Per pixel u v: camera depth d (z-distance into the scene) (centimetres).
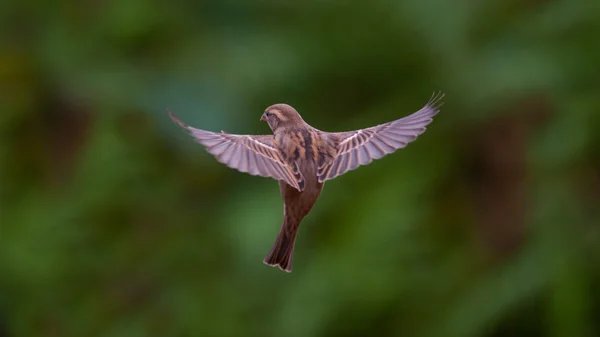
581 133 1140
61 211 1270
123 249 1257
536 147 1162
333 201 1169
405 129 662
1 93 1346
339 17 1243
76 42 1334
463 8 1221
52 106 1344
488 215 1188
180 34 1300
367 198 1155
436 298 1125
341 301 1116
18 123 1342
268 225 1168
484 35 1226
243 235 1173
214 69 1270
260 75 1248
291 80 1242
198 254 1228
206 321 1177
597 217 1125
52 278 1255
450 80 1215
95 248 1262
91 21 1336
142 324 1209
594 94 1160
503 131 1200
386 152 646
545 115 1193
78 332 1241
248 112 1247
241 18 1293
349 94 1244
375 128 665
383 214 1125
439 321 1112
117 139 1269
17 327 1255
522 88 1179
